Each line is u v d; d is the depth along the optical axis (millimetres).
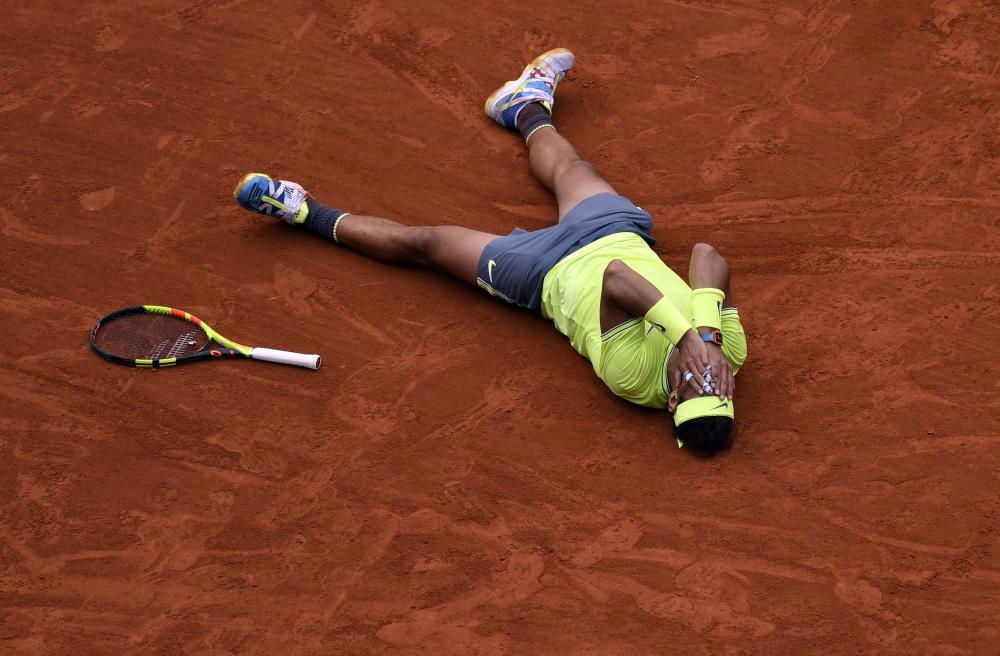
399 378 24953
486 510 22250
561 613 20531
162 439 23953
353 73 33156
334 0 35531
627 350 23062
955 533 21375
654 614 20422
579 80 32438
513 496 22484
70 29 35062
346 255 28062
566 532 21797
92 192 29891
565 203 27078
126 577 21500
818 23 33875
